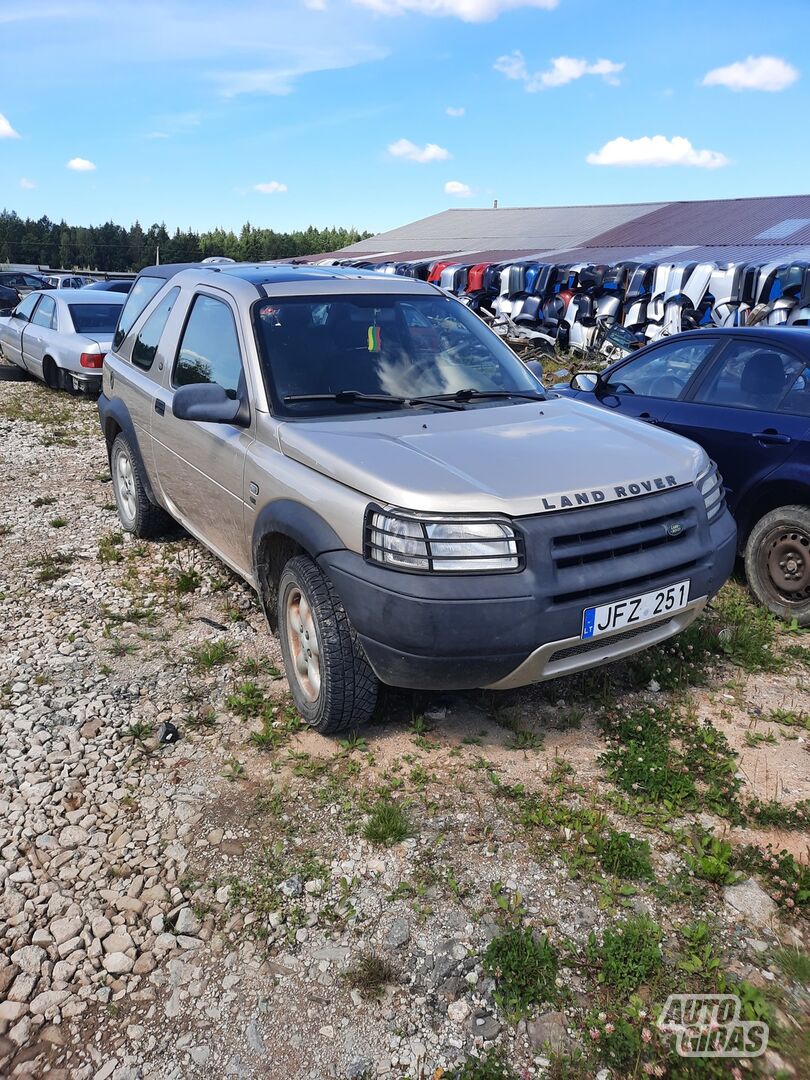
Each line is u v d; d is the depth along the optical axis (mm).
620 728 3605
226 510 4324
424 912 2676
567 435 3762
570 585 3115
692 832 3020
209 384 4055
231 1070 2189
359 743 3539
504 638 3033
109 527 6625
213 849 2980
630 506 3324
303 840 3018
